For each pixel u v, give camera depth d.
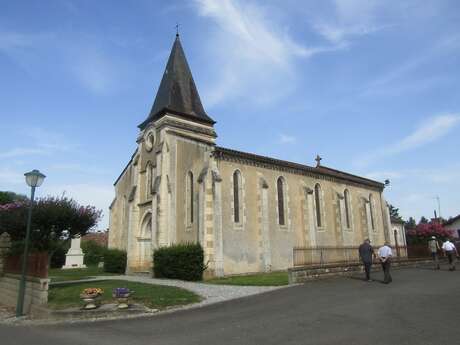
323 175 28.50
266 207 22.97
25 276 13.03
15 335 8.66
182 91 26.00
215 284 16.16
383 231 33.66
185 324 8.84
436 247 21.66
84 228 17.30
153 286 14.76
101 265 35.09
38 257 12.53
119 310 10.64
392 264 21.45
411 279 15.58
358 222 31.05
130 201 24.86
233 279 18.30
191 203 21.38
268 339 7.04
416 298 10.73
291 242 24.42
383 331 7.21
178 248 19.06
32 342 7.78
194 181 21.33
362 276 17.02
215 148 21.23
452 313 8.65
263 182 23.30
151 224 22.94
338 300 10.82
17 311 11.86
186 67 27.53
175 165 22.83
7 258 15.53
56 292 13.81
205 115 26.36
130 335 8.03
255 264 21.89
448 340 6.47
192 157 21.89
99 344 7.33
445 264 24.44
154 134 24.47
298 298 11.42
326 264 17.06
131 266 23.83
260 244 22.36
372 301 10.45
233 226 21.45
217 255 19.59
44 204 16.48
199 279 18.53
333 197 28.98
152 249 21.33
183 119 24.72
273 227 23.67
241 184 22.56
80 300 11.99
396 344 6.33
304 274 15.41
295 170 26.33
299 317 8.78
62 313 10.50
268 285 15.03
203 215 19.81
